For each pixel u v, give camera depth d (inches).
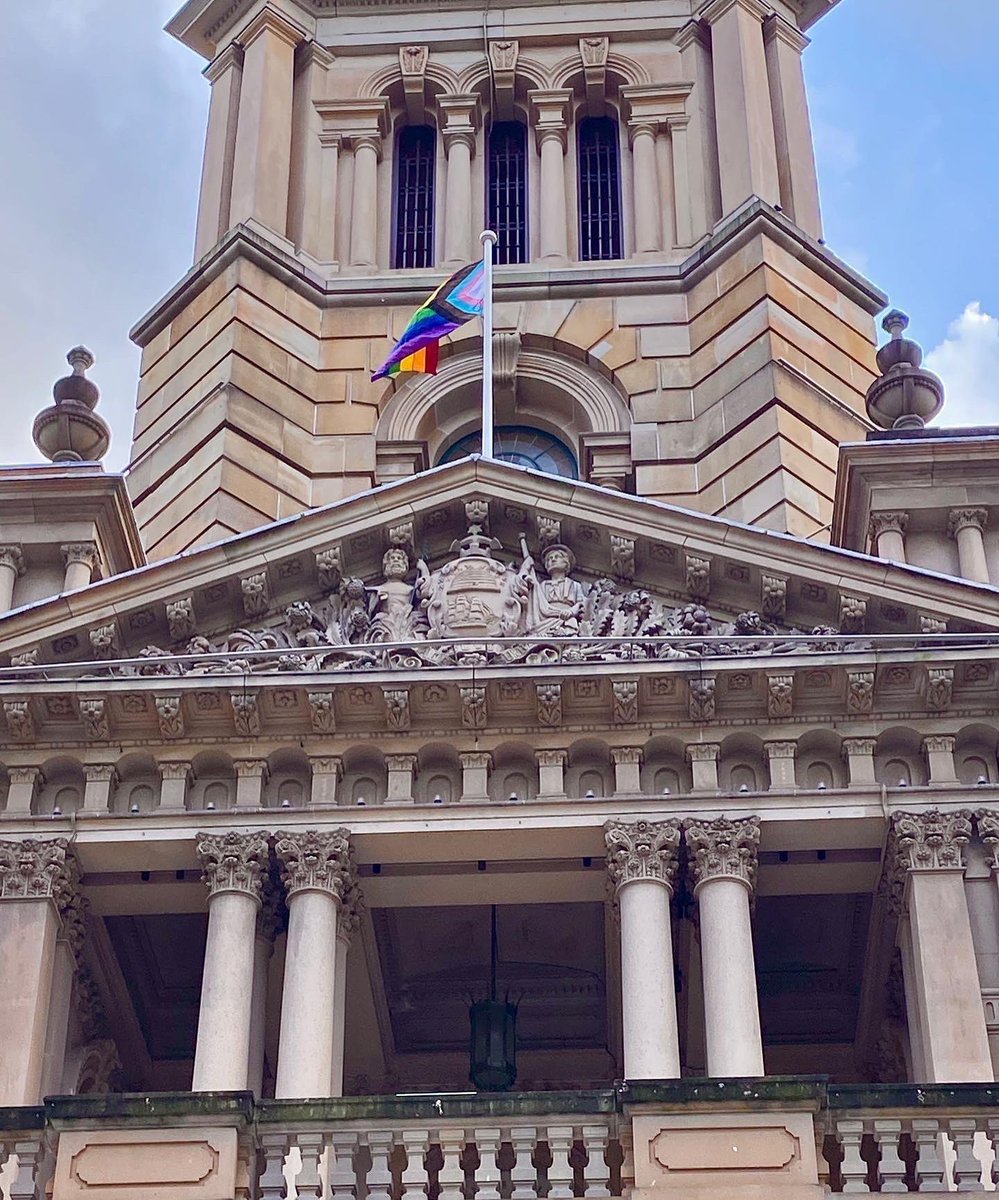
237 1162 1170.6
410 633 1512.1
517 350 1993.1
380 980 1609.3
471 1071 1513.3
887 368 1774.1
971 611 1471.5
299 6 2233.0
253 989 1427.2
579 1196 1189.1
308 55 2209.6
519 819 1444.4
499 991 1684.3
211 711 1476.4
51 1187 1168.2
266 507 1882.4
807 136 2165.4
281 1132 1187.3
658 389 1967.3
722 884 1416.1
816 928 1627.7
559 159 2137.1
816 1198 1142.3
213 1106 1181.1
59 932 1450.5
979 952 1387.8
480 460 1546.5
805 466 1865.2
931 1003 1359.5
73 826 1456.7
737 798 1443.2
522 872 1473.9
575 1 2226.9
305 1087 1355.8
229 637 1521.9
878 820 1434.5
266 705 1471.5
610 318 2011.6
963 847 1422.2
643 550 1523.1
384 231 2127.2
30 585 1638.8
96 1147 1173.7
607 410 1963.6
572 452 1980.8
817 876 1475.1
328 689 1460.4
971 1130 1175.0
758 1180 1148.5
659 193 2110.0
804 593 1497.3
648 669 1455.5
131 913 1499.8
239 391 1929.1
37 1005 1396.4
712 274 2022.6
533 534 1552.7
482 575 1525.6
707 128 2146.9
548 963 1683.1
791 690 1454.2
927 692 1455.5
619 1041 1610.5
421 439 1967.3
